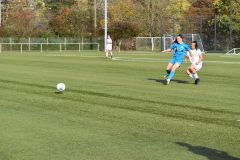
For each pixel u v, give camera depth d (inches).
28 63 2079.2
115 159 462.3
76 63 2089.1
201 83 1231.5
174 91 1037.2
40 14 5674.2
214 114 724.7
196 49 1202.0
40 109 764.0
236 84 1206.3
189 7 5039.4
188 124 641.0
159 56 2920.8
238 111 754.2
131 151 492.1
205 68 1822.1
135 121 660.7
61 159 461.7
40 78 1331.2
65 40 4033.0
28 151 490.9
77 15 4660.4
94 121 659.4
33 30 4340.6
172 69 1197.7
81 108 775.7
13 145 516.1
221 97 933.8
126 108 778.8
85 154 480.1
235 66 1951.3
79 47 4077.3
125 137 557.6
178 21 4407.0
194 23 3865.7
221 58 2711.6
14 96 927.7
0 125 626.8
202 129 607.2
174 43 1210.6
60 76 1403.8
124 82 1231.5
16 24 4313.5
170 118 686.5
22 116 697.6
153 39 3986.2
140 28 4362.7
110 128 611.2
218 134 576.7
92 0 5201.8
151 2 4584.2
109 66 1886.1
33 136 560.4
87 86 1122.0
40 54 3193.9
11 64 2000.5
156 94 975.6
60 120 665.6
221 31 3690.9
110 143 527.2
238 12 3715.6
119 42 4178.2
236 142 534.3
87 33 4603.8
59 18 4648.1
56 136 561.3
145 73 1535.4
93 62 2176.4
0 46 3754.9
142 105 813.9
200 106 807.1
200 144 524.1
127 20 4559.5
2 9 5369.1
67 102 845.8
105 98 904.3
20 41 3865.7
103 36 4318.4
